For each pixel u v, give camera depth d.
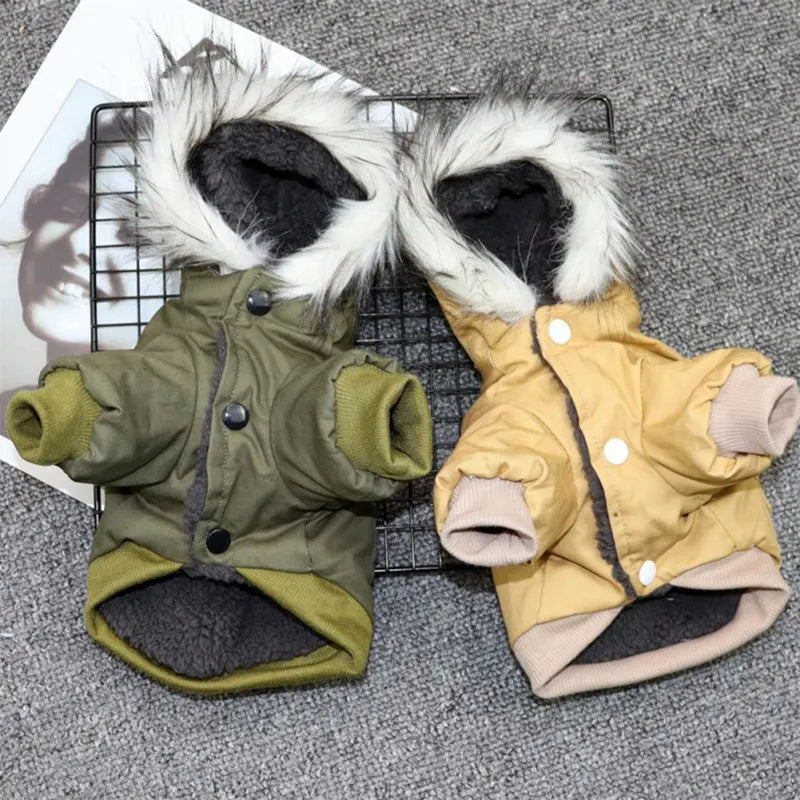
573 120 0.98
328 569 0.78
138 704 0.93
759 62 1.01
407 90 1.00
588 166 0.83
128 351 0.74
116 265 0.96
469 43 1.01
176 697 0.94
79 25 0.99
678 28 1.02
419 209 0.82
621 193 0.86
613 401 0.78
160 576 0.77
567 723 0.94
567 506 0.74
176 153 0.81
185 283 0.82
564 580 0.80
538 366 0.81
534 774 0.93
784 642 0.95
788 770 0.94
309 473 0.72
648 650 0.84
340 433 0.70
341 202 0.83
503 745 0.93
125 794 0.92
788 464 0.96
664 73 1.01
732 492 0.83
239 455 0.75
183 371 0.75
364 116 0.94
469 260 0.81
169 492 0.76
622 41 1.01
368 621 0.80
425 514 0.95
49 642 0.94
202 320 0.79
